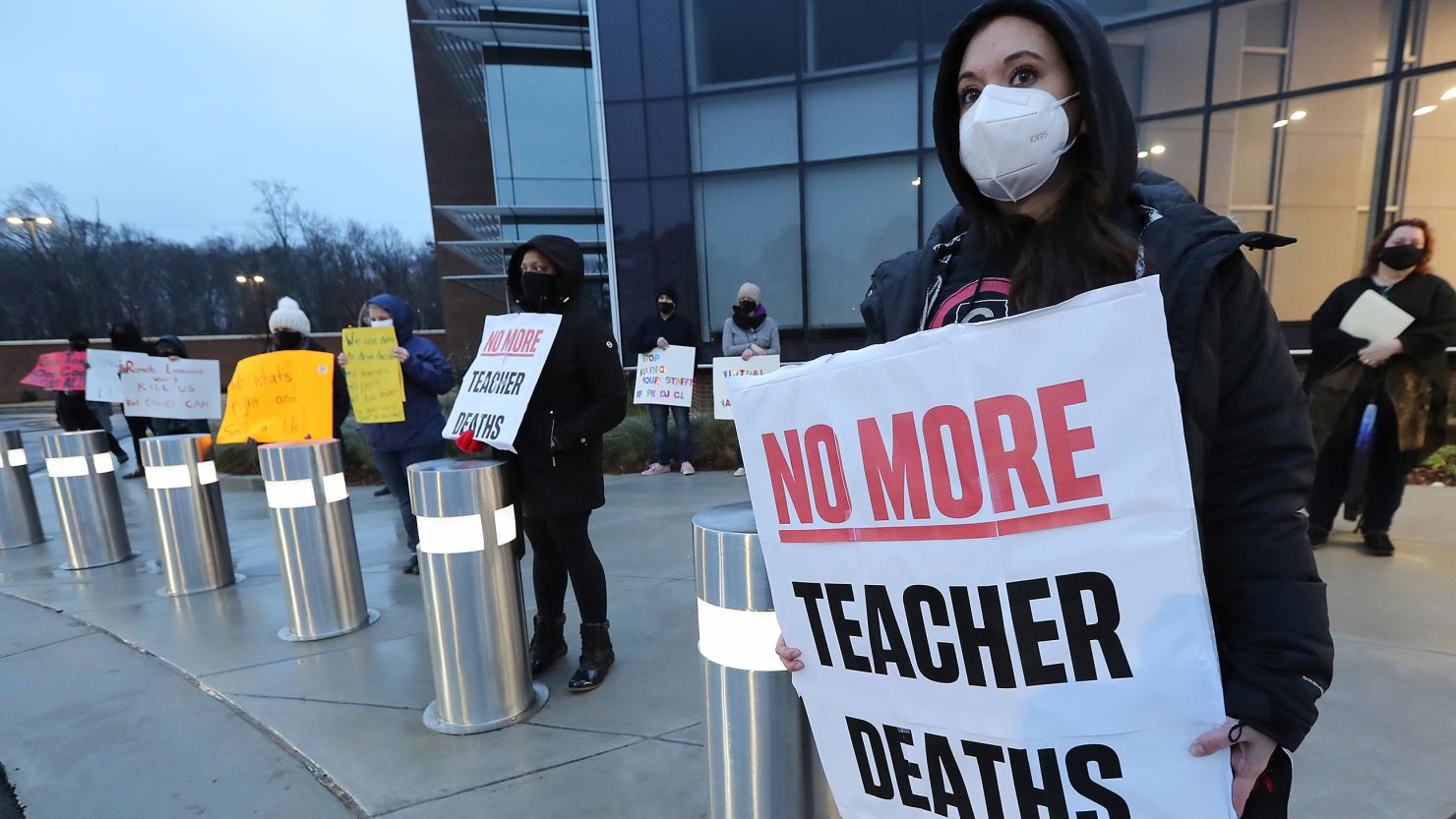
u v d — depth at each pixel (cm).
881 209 1034
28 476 617
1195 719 94
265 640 369
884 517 117
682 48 1073
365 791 235
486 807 225
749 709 152
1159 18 894
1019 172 109
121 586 475
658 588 415
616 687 301
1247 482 97
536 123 1755
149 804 236
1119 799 101
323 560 365
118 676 330
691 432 809
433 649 273
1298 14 828
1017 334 100
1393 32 798
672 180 1110
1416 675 268
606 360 283
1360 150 829
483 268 2350
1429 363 375
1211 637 93
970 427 105
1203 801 96
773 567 133
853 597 123
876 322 152
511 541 280
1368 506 398
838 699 129
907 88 994
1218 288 96
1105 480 97
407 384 434
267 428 423
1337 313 402
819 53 1027
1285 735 92
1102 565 98
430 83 2281
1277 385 97
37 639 380
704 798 225
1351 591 347
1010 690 107
